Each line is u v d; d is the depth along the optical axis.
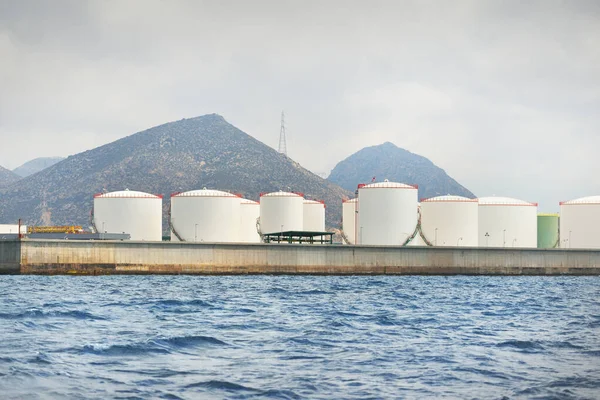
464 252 168.62
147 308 83.00
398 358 51.94
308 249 159.12
